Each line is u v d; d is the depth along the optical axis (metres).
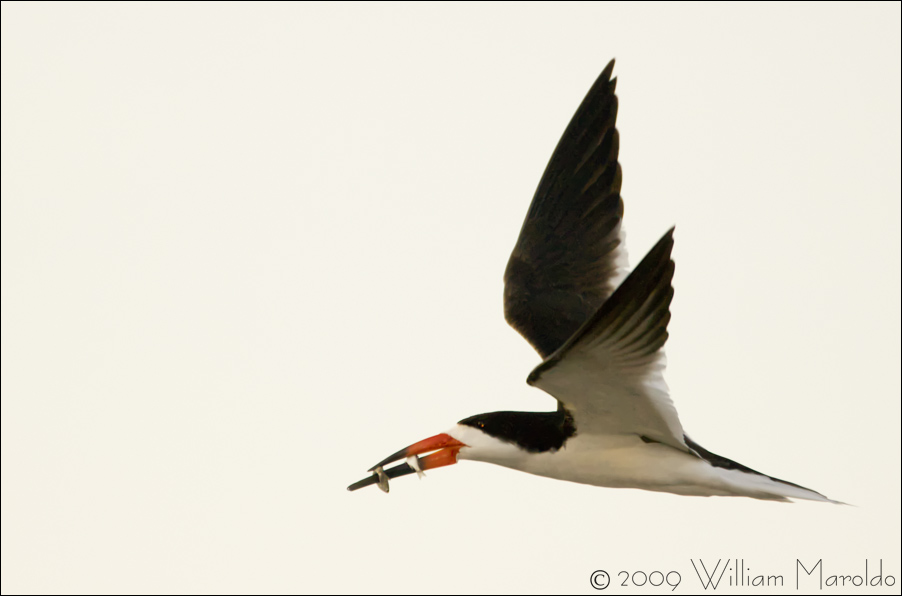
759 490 10.82
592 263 12.75
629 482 11.18
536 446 11.14
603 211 12.82
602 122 13.02
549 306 12.62
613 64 13.00
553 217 13.12
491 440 11.20
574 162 13.15
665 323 9.37
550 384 10.07
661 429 10.56
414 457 11.27
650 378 9.86
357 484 11.44
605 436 10.86
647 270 8.84
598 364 9.67
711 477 10.88
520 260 13.12
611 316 9.00
